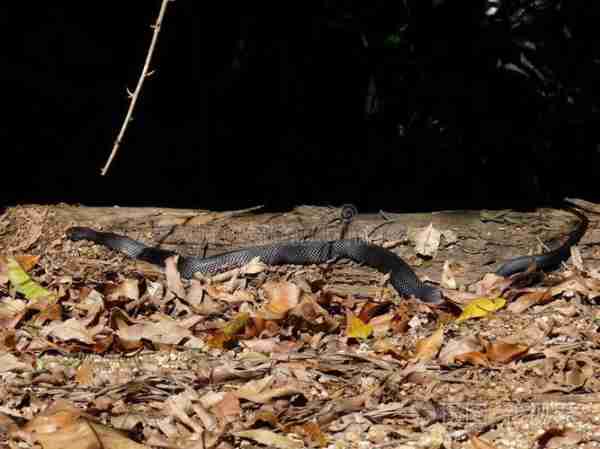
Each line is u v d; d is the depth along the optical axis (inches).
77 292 444.5
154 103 669.9
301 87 625.0
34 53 653.9
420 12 561.9
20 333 387.5
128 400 316.8
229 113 655.8
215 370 332.5
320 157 641.0
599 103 575.5
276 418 293.9
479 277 484.7
